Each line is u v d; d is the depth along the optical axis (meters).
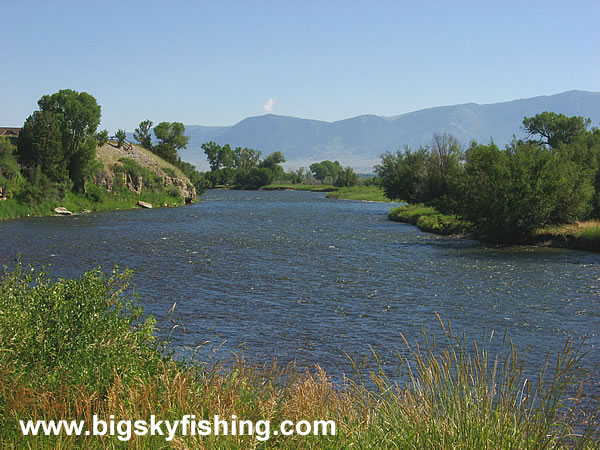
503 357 14.68
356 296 23.25
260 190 198.88
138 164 101.88
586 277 27.86
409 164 79.12
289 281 26.70
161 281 26.34
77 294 9.00
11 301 8.80
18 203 70.88
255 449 6.02
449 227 50.16
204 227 56.62
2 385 6.85
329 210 86.06
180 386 7.23
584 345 16.03
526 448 5.67
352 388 8.46
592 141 72.06
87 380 7.41
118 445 6.07
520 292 24.14
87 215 73.12
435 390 6.67
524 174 42.69
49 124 77.25
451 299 22.69
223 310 20.44
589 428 6.37
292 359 14.65
